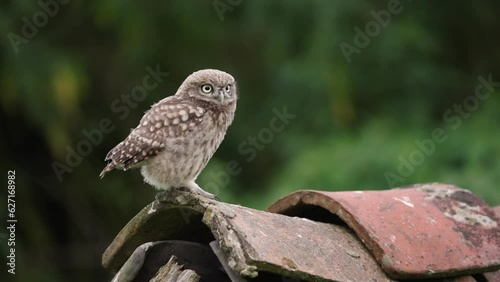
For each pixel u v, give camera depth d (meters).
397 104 14.72
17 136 14.72
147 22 14.77
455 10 16.12
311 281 4.97
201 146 6.71
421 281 5.50
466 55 16.12
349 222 5.59
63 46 14.80
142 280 5.83
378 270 5.35
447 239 5.70
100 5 14.43
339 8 14.44
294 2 14.48
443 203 6.08
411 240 5.56
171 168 6.61
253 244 4.92
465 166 12.56
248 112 15.27
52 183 15.12
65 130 13.64
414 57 15.11
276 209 6.05
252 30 15.17
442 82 15.12
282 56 14.83
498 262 5.68
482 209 6.07
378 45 14.83
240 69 15.72
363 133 13.43
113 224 15.48
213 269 5.90
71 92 13.59
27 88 13.38
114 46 15.30
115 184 15.38
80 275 15.17
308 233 5.38
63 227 15.28
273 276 5.33
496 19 16.27
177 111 6.66
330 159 12.66
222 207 5.21
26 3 13.62
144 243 6.04
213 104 6.94
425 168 12.51
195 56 15.64
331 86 14.13
